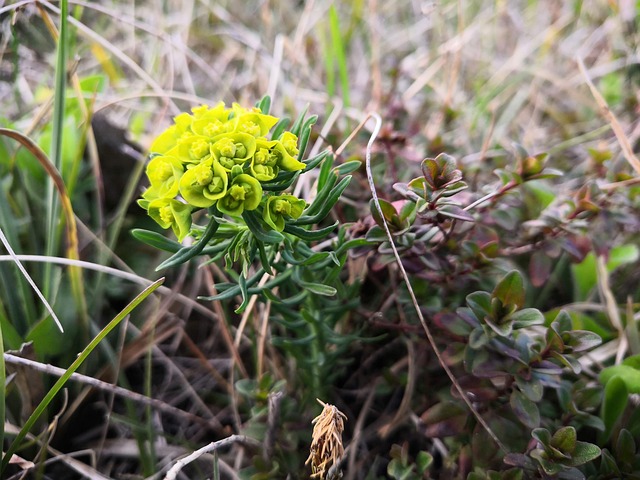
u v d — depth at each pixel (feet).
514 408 0.43
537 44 0.91
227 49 1.00
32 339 0.52
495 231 0.58
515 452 0.46
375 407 0.58
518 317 0.44
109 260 0.64
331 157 0.45
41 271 0.59
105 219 0.70
